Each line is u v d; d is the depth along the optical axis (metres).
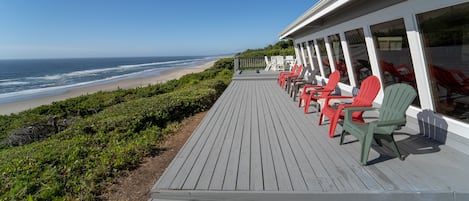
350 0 3.31
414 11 2.89
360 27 4.26
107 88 22.31
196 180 2.35
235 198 2.14
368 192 2.05
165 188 2.22
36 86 26.19
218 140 3.46
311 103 5.81
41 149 3.85
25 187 2.54
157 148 3.93
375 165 2.51
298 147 3.10
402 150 2.83
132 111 5.68
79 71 49.59
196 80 16.28
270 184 2.23
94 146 3.91
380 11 3.58
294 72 9.30
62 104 10.84
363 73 4.72
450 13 2.52
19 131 6.29
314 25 6.49
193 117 6.02
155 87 15.64
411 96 2.57
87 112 9.84
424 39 2.97
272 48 30.86
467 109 2.65
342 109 3.34
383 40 3.82
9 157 3.68
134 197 2.54
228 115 4.89
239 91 7.93
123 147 3.76
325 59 6.80
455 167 2.40
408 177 2.25
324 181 2.24
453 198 2.02
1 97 19.11
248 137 3.56
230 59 24.31
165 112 5.64
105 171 2.97
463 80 2.65
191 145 3.28
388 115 2.80
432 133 3.14
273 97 6.80
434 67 2.96
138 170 3.16
